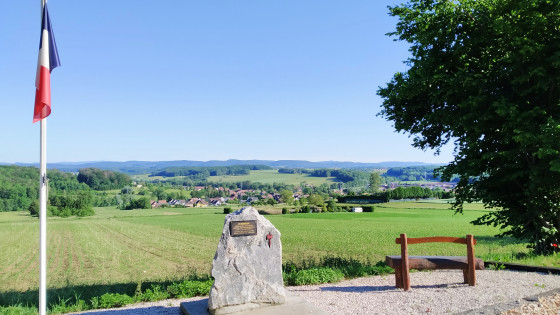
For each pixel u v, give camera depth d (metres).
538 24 14.80
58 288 15.37
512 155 15.43
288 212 99.88
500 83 16.48
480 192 17.88
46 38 9.03
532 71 14.42
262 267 9.24
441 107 18.11
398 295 10.41
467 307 9.04
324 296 10.70
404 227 55.06
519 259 15.57
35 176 162.12
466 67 17.34
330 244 35.28
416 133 19.31
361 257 26.28
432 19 17.41
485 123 15.85
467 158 17.16
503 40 15.91
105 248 37.09
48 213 107.56
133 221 82.50
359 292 11.05
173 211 130.00
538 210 16.56
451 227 53.81
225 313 8.74
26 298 13.17
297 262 22.89
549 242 16.86
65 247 38.84
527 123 14.55
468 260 11.16
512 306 8.77
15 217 101.12
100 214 117.75
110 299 10.92
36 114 8.86
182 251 33.91
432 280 12.20
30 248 38.72
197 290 11.73
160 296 11.49
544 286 10.74
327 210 103.12
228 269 8.91
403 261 11.02
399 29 18.89
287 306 9.16
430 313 8.70
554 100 16.08
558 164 13.76
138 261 28.17
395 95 18.03
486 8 16.12
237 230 9.10
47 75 8.98
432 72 17.12
